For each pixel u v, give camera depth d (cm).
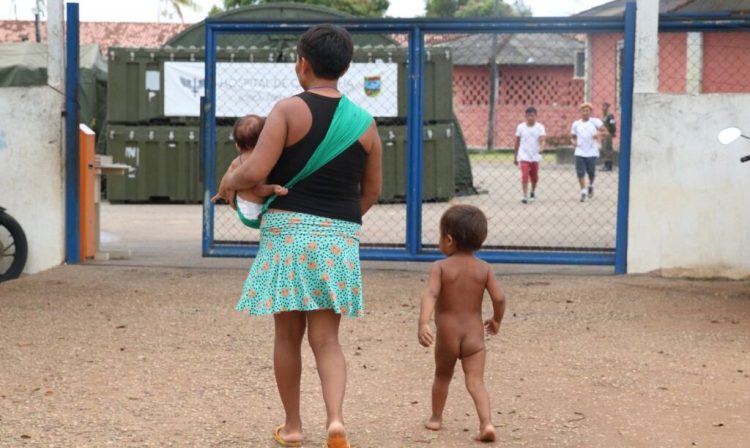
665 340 754
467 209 518
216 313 836
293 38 1828
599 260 1027
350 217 478
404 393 613
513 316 834
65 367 664
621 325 803
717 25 1002
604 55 2594
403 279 1002
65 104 1048
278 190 467
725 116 995
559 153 2592
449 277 516
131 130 1853
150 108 1853
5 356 691
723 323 812
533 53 3334
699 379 645
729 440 525
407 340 748
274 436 518
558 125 2042
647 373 660
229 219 1591
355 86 1355
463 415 570
